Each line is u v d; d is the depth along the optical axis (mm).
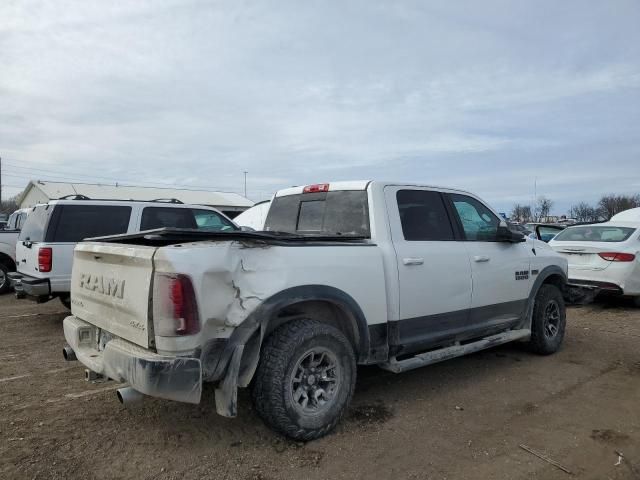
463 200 5293
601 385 4953
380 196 4508
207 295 3143
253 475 3162
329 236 4094
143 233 3408
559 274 6219
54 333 7031
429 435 3773
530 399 4555
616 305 9695
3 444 3527
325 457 3406
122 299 3422
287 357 3445
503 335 5492
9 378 5004
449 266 4734
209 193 43219
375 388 4816
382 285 4152
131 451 3455
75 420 3965
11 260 10898
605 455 3490
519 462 3377
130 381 3148
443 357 4633
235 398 3240
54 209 7305
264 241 3510
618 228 9500
